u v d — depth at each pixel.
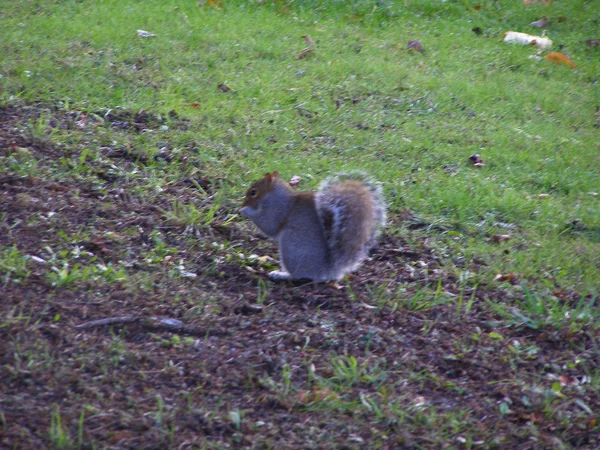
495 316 9.27
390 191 12.27
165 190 11.36
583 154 14.77
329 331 8.48
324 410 7.27
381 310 9.05
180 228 10.38
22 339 7.43
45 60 14.80
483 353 8.45
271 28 19.14
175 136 12.85
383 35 20.25
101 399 6.93
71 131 12.38
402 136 14.52
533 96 17.48
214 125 13.62
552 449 7.06
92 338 7.69
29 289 8.27
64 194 10.58
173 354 7.72
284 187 9.50
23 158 11.16
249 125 13.82
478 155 14.03
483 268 10.41
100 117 13.09
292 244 9.41
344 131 14.34
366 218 9.32
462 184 12.77
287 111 14.67
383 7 22.05
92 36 16.69
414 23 21.58
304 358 8.00
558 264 10.73
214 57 16.69
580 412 7.64
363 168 12.92
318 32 19.64
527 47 20.83
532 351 8.55
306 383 7.62
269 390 7.43
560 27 22.88
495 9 23.48
